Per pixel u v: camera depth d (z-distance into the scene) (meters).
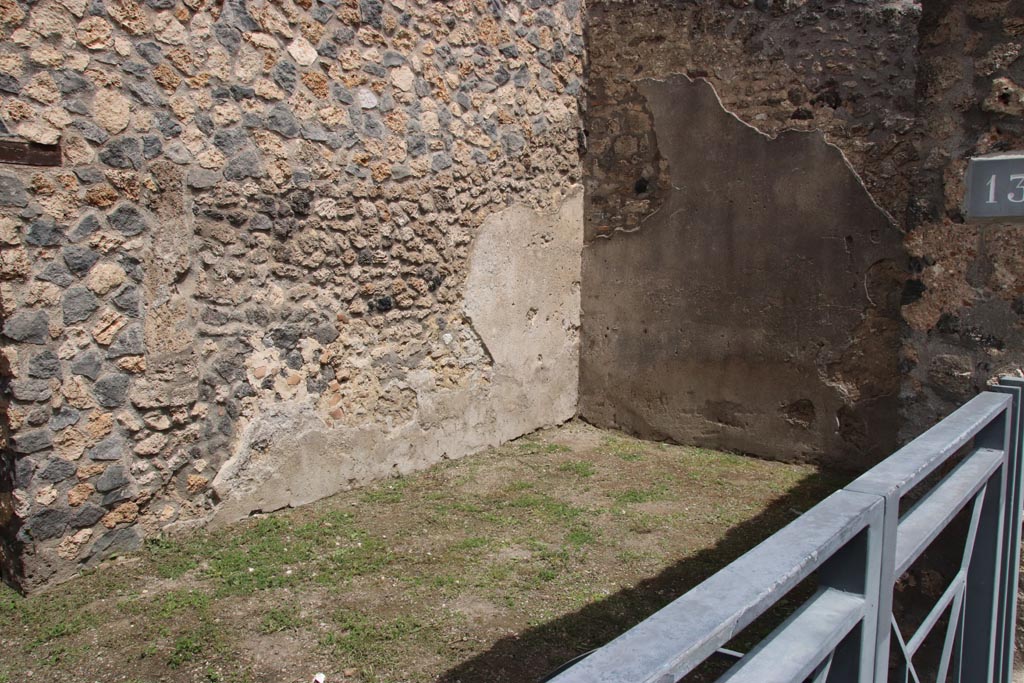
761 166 5.68
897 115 5.17
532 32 5.89
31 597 3.48
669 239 6.14
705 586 1.08
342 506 4.62
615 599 3.57
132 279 3.79
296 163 4.42
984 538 2.33
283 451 4.48
